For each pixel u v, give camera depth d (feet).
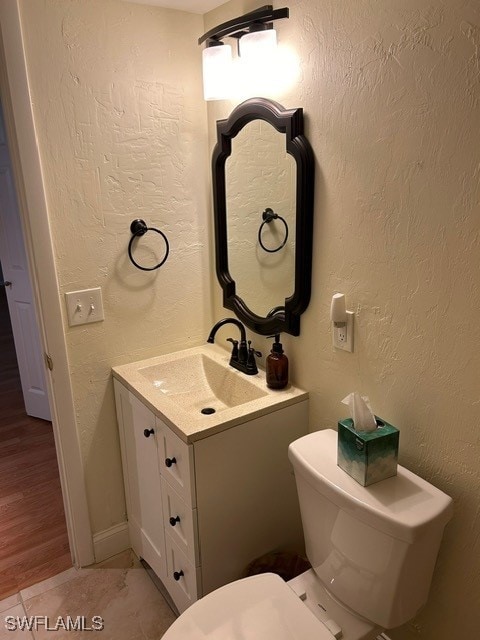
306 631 3.89
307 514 4.51
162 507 5.56
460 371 3.78
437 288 3.81
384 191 4.05
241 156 5.54
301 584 4.61
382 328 4.35
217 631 3.91
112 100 5.41
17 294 9.63
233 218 5.90
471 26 3.22
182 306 6.55
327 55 4.28
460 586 4.19
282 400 5.19
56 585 6.27
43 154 5.13
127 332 6.18
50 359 5.70
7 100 4.88
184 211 6.23
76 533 6.41
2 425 10.23
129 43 5.38
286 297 5.35
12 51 4.72
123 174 5.68
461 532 4.07
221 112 5.83
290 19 4.57
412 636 4.75
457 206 3.54
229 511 5.13
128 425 6.03
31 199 5.15
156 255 6.16
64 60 5.05
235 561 5.37
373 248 4.27
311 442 4.60
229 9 5.38
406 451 4.37
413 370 4.15
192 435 4.60
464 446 3.88
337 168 4.44
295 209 4.94
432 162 3.64
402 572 3.76
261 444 5.14
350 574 4.14
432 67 3.50
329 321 4.91
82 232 5.56
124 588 6.23
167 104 5.78
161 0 5.31
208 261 6.61
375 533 3.79
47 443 9.53
